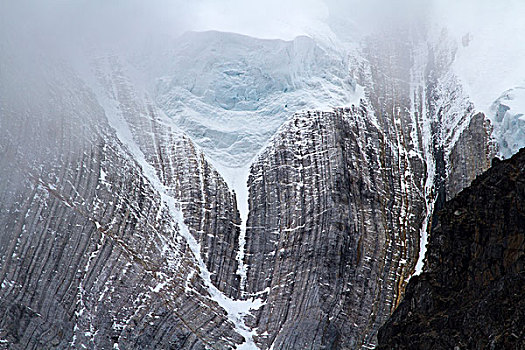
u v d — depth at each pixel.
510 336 69.94
